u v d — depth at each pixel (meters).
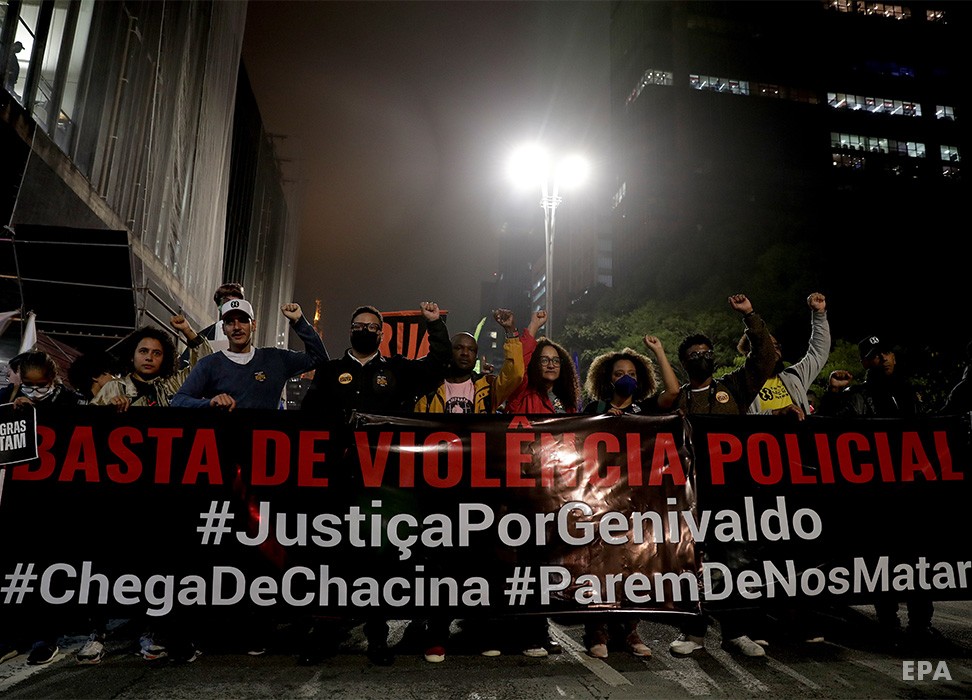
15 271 8.35
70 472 3.69
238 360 4.48
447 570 3.73
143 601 3.61
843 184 65.81
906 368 21.75
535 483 3.85
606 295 36.59
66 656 3.92
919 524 4.08
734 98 66.69
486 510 3.80
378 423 3.84
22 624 3.56
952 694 3.39
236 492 3.73
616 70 76.75
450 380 4.97
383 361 4.52
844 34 70.06
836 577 3.96
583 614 3.74
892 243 29.69
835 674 3.70
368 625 3.96
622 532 3.85
